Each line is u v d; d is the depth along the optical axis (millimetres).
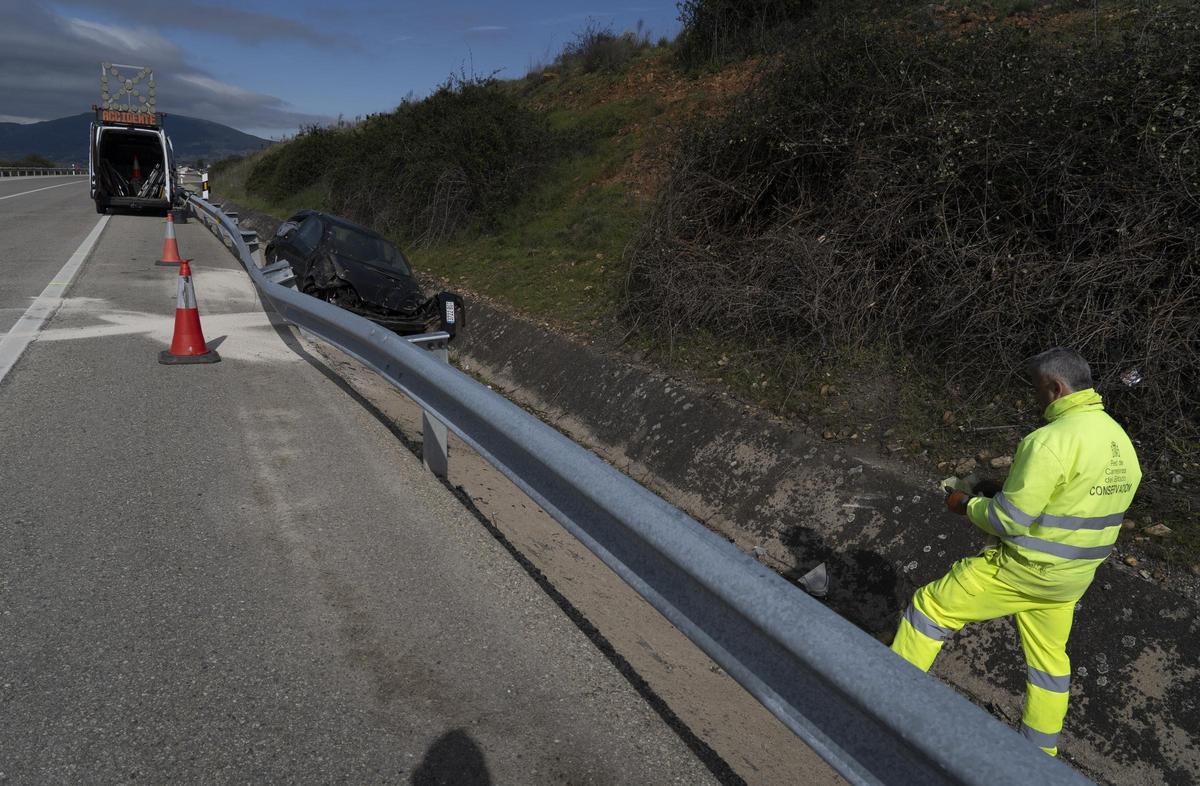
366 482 4484
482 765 2412
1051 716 3148
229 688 2613
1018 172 6379
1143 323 5355
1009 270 6039
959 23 11258
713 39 16656
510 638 3143
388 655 2906
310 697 2623
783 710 1982
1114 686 3867
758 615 1977
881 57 8016
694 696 3383
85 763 2227
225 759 2307
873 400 6262
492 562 3748
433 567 3615
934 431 5738
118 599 3037
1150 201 5566
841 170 7910
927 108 7254
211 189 37188
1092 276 5617
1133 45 6391
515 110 16062
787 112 8453
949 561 4680
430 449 4789
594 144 15586
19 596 2979
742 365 7223
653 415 7062
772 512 5660
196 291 10203
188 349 6617
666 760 2596
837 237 7363
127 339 7145
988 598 3141
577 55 21891
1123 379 5215
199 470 4348
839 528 5262
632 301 8680
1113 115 5957
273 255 11875
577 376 8180
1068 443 2947
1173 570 4141
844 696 1737
